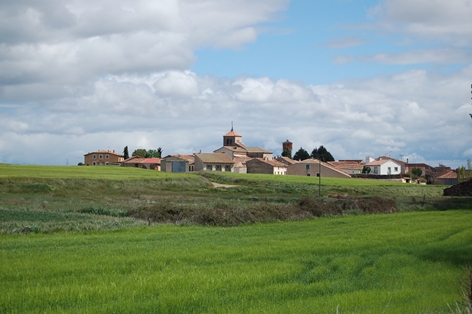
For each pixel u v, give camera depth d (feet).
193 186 277.85
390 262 70.38
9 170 271.69
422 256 75.61
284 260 68.39
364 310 45.50
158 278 55.11
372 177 474.49
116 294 48.42
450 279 60.39
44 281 53.26
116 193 208.74
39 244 79.56
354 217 146.92
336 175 460.14
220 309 44.78
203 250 74.84
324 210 152.15
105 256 67.77
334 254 75.51
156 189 245.45
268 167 489.67
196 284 52.95
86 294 47.83
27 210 127.13
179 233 100.01
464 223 125.70
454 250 80.69
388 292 52.65
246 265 63.98
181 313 43.70
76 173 279.69
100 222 110.22
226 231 105.29
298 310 44.83
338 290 53.98
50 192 194.08
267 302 47.75
